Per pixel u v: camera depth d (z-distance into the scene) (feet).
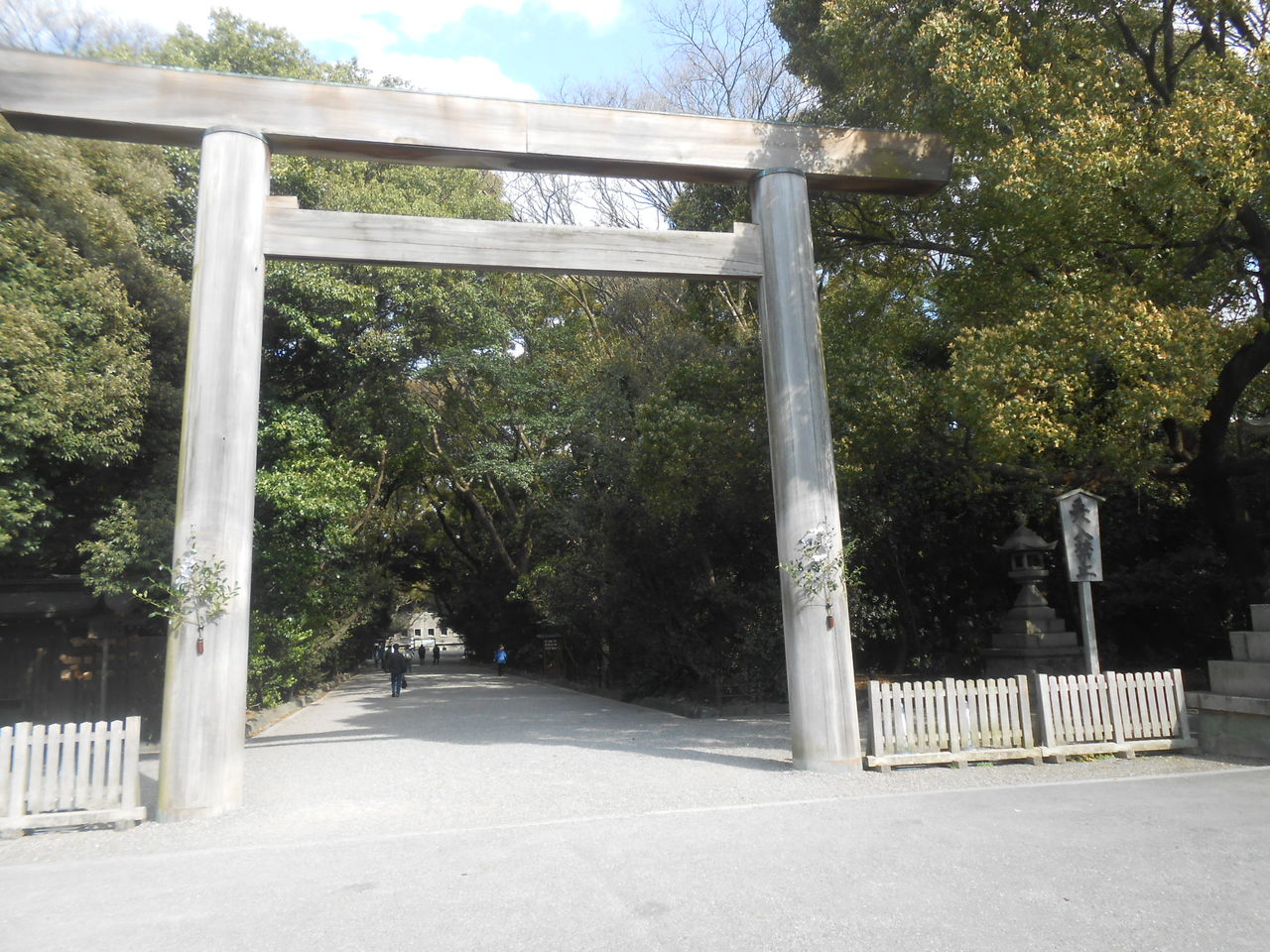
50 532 44.47
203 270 27.53
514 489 103.65
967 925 13.75
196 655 25.52
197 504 26.17
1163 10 35.37
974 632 56.54
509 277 80.74
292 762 36.40
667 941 13.52
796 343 32.30
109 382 37.70
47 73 27.58
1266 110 29.78
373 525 80.79
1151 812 20.94
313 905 16.02
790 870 17.08
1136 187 31.58
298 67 62.95
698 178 33.99
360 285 57.52
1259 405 43.73
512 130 31.24
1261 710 27.99
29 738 24.02
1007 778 26.58
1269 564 41.63
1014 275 37.32
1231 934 13.08
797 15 44.21
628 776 29.60
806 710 29.81
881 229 44.83
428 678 116.47
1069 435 31.91
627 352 69.72
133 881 18.31
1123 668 51.90
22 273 35.83
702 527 55.52
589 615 69.10
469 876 17.62
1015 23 35.37
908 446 41.68
